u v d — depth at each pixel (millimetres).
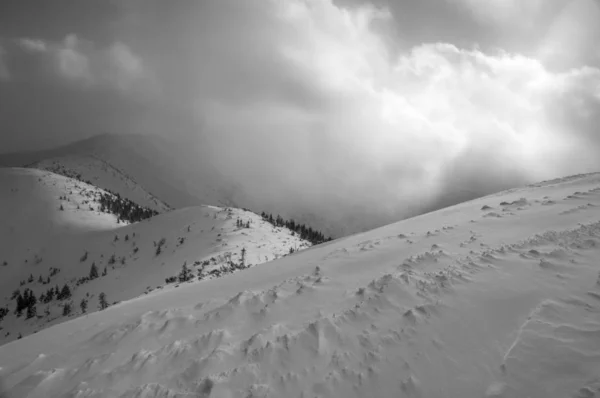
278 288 14570
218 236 123875
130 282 107250
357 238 24594
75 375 10594
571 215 16141
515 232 15586
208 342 11016
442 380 7715
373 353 8953
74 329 15414
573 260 11203
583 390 6465
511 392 6941
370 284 12656
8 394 10258
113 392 9320
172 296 18672
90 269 139125
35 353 13188
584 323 8180
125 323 14102
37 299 119062
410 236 19062
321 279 14680
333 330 10211
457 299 10352
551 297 9484
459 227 18359
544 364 7316
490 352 8117
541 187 26766
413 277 12156
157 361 10461
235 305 13508
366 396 7809
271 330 11016
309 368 8984
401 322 9891
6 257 168000
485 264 12195
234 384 8789
